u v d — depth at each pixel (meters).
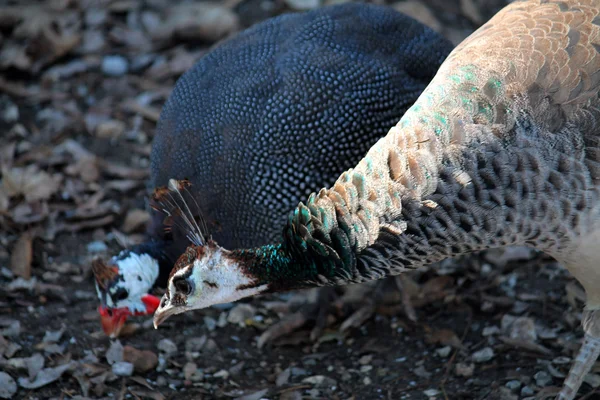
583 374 6.73
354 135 7.88
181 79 8.47
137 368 7.93
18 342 8.11
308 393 7.71
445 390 7.54
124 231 9.80
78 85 11.74
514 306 8.47
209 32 12.11
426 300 8.74
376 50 8.20
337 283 6.16
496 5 12.52
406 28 8.45
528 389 7.36
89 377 7.74
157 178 8.24
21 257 9.17
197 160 7.93
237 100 7.89
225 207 7.89
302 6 12.48
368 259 5.96
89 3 12.84
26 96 11.59
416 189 5.81
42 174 10.27
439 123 5.88
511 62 6.07
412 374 7.84
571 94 5.98
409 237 5.91
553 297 8.49
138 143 10.95
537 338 7.97
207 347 8.35
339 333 8.50
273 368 8.11
